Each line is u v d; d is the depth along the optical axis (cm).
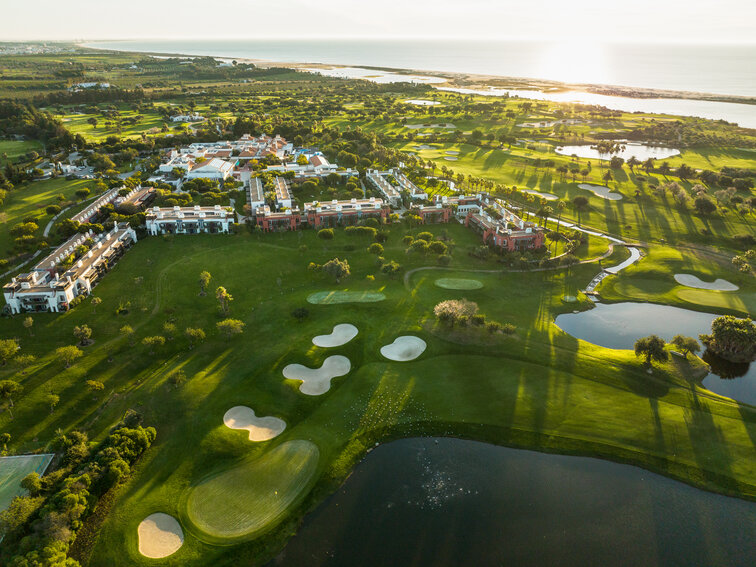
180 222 16100
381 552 6359
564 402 8981
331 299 12362
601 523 6788
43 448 7869
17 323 11162
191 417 8488
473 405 8894
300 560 6275
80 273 12594
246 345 10500
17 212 17500
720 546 6525
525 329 11394
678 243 16862
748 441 8200
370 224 16800
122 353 10206
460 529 6669
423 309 12000
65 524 6259
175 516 6812
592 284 14038
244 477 7406
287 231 16588
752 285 13988
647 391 9356
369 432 8319
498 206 18262
